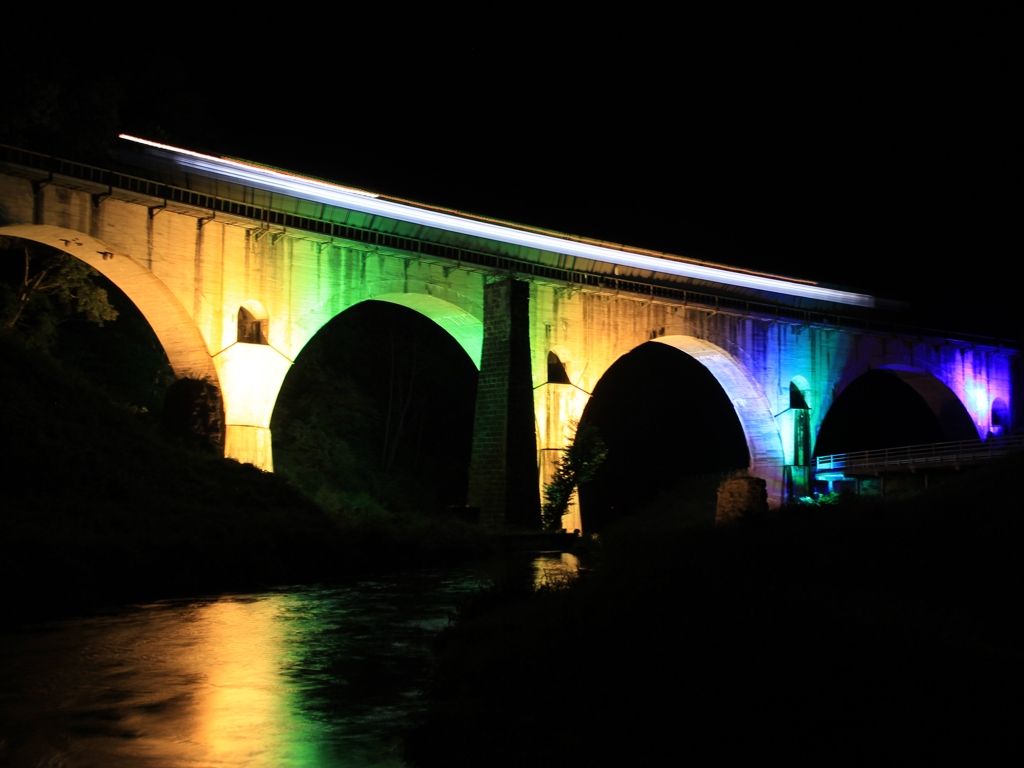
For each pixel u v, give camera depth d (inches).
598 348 1720.0
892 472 1861.5
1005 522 573.3
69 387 1138.7
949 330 2406.5
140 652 553.9
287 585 889.5
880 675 322.0
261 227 1299.2
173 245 1228.5
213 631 625.0
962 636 372.5
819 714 302.4
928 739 280.4
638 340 1784.0
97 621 661.9
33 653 547.5
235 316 1282.0
